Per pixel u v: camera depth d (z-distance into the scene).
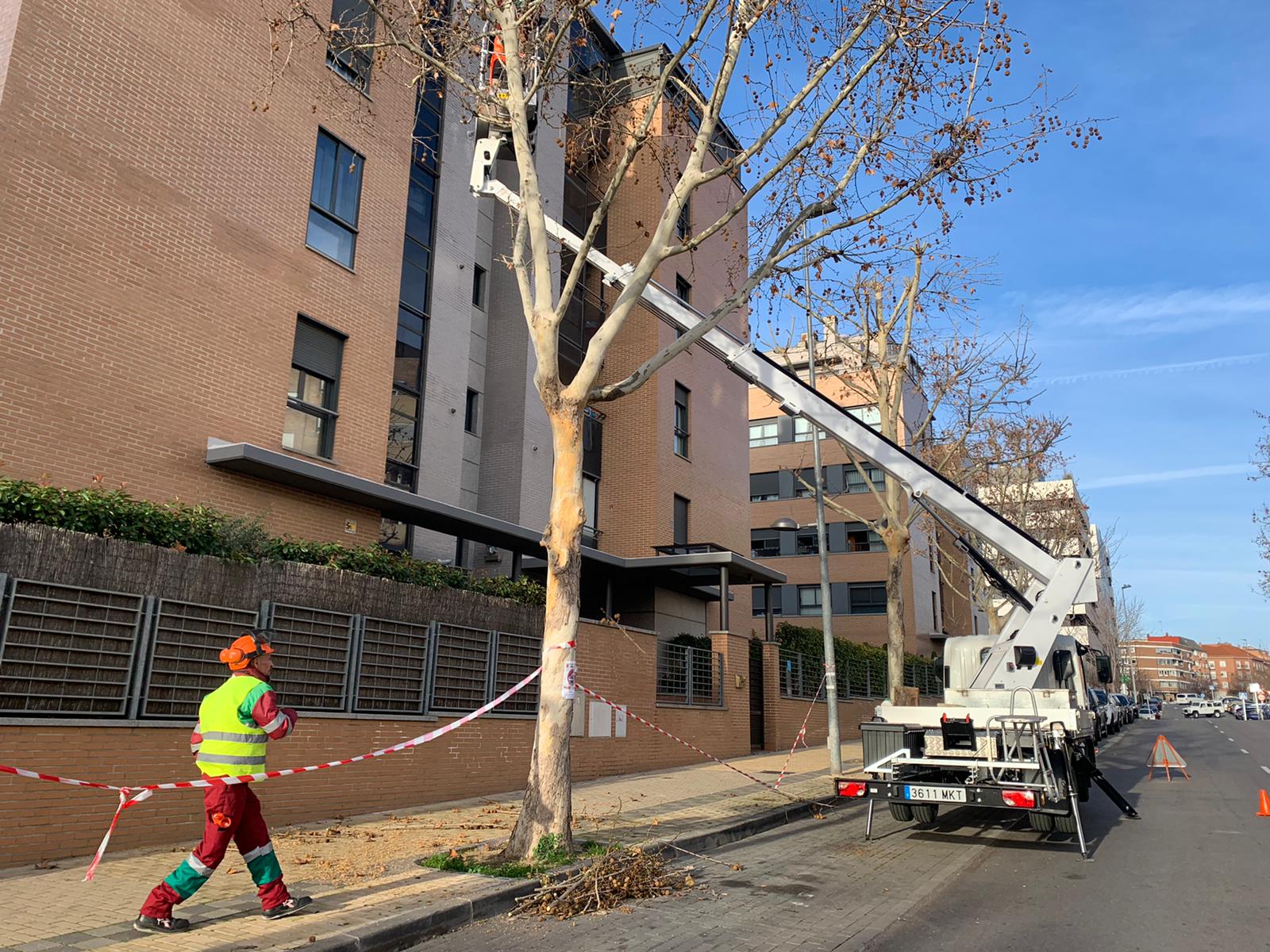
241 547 9.45
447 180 17.41
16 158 9.76
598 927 6.24
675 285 22.66
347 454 13.75
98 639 7.93
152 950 5.13
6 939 5.23
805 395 12.10
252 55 12.86
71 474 10.00
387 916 5.91
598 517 21.16
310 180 13.66
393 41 10.18
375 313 14.62
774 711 21.44
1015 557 11.60
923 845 9.87
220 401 11.80
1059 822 9.89
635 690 15.94
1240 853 9.34
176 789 8.36
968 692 11.47
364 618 10.67
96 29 10.77
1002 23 9.19
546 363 8.38
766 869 8.43
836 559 38.59
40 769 7.34
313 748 9.83
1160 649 184.25
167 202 11.42
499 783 12.45
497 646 12.73
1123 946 5.84
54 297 10.01
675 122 10.88
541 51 10.18
